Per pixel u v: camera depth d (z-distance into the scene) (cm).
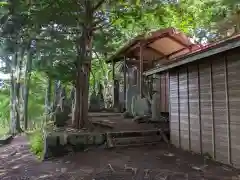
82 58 1005
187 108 838
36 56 1262
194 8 1202
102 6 1066
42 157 813
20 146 1130
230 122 640
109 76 2269
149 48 1574
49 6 845
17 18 918
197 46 1429
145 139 935
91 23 1014
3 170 703
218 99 687
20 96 1792
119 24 1136
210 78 719
